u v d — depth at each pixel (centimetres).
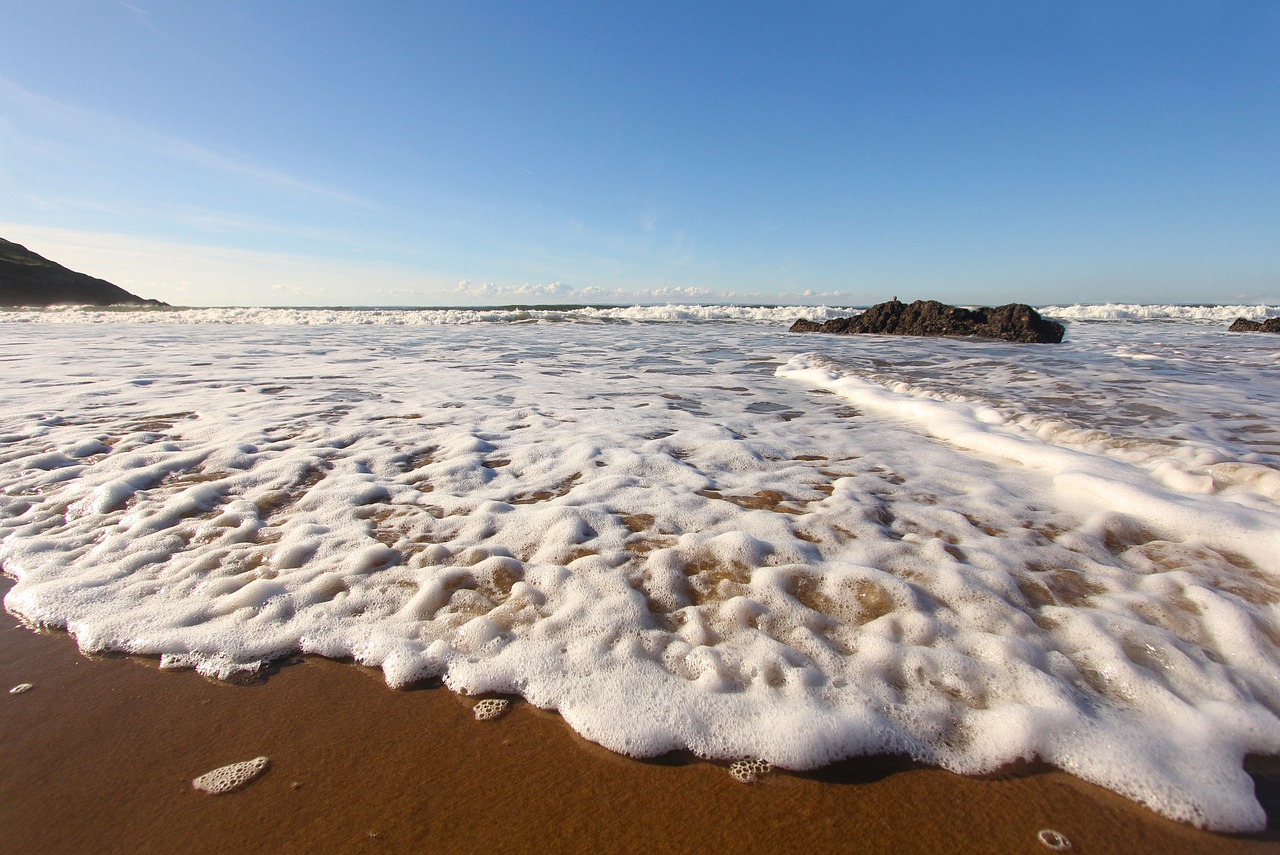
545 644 201
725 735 167
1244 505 290
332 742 168
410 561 253
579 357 1009
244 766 160
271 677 194
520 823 143
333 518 297
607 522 289
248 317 2183
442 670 194
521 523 289
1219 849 137
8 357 873
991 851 137
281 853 136
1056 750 160
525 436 452
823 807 148
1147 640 194
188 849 137
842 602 219
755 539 263
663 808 148
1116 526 279
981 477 362
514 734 171
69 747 166
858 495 327
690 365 912
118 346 1067
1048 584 230
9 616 224
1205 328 1778
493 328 1792
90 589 238
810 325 1825
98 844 138
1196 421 474
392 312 2380
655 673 188
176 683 192
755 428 489
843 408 576
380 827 142
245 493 329
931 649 194
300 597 229
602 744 166
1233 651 192
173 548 268
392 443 428
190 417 497
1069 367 832
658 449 420
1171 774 152
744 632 204
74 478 351
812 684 182
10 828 142
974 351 1103
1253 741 161
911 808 147
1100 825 142
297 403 562
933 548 261
